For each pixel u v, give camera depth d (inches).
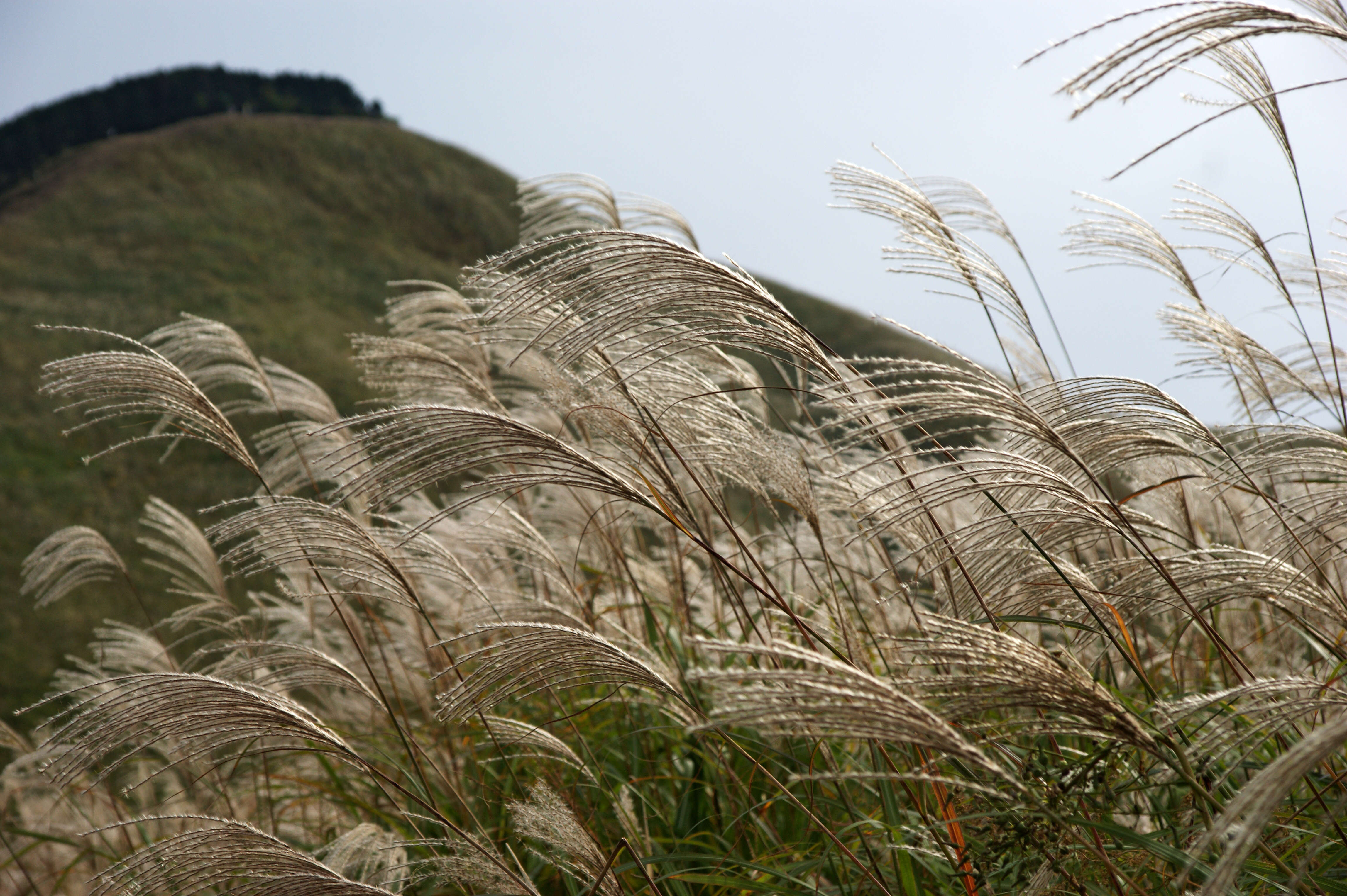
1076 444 81.7
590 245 77.9
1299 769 46.0
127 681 89.5
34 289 1385.3
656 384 109.3
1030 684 57.7
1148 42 81.5
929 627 68.6
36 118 2285.9
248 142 2116.1
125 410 121.5
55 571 183.2
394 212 2079.2
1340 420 112.3
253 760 172.1
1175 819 85.3
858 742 116.7
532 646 83.5
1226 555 77.7
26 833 163.5
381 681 184.7
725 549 143.3
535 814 96.3
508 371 158.7
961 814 91.7
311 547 105.7
